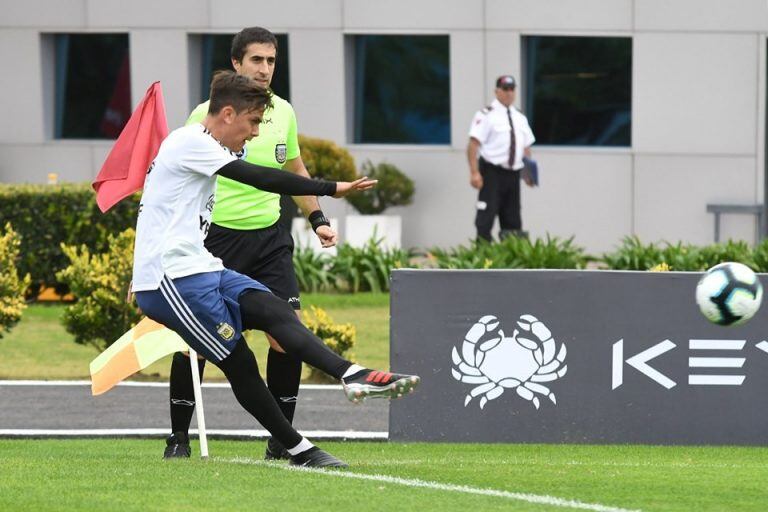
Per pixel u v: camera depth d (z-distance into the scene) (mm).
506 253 49750
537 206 64125
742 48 62125
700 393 28188
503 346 28297
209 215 21359
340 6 65500
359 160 65812
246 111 21078
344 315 48375
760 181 62312
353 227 62312
